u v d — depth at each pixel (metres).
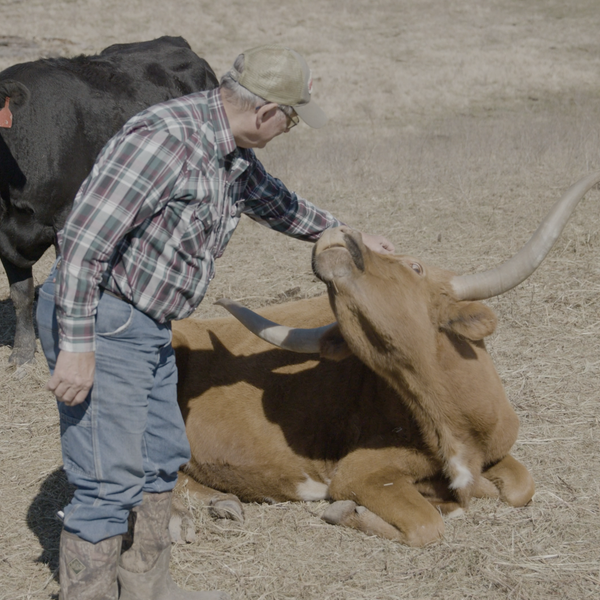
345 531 4.64
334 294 4.04
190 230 3.47
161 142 3.33
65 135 7.34
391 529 4.51
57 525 4.82
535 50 31.27
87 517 3.50
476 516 4.72
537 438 5.55
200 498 5.09
